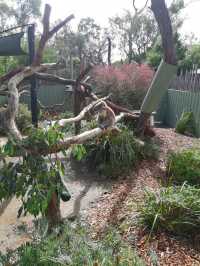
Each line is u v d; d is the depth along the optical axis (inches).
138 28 914.7
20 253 92.8
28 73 124.8
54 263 85.9
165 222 118.0
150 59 617.0
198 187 163.6
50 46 762.8
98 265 86.8
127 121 238.4
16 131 102.8
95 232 119.7
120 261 91.4
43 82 507.8
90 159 199.8
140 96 315.9
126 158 191.5
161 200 122.0
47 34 122.4
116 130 188.5
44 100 513.7
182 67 685.3
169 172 182.5
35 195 94.7
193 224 116.7
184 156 183.0
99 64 388.5
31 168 97.3
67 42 898.7
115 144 193.0
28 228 119.5
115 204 145.6
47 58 624.7
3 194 98.5
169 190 129.3
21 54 220.1
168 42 218.1
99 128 152.6
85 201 154.7
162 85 222.7
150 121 248.1
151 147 211.8
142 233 117.0
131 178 178.7
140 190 159.0
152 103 226.2
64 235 99.3
